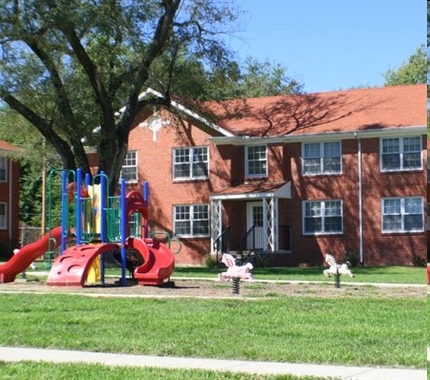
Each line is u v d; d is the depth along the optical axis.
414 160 37.72
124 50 32.78
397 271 32.09
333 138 39.06
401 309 15.45
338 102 42.03
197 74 35.09
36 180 60.53
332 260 21.64
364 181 38.53
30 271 30.73
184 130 41.44
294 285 22.31
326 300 17.19
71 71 34.78
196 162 41.28
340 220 38.88
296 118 41.41
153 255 22.58
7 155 47.91
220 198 39.44
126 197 23.30
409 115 38.56
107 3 29.23
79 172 23.44
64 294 19.12
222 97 39.47
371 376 8.77
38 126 33.31
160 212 41.81
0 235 49.38
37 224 59.56
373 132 37.97
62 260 22.48
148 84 36.03
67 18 28.53
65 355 10.59
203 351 10.62
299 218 39.50
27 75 31.33
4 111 37.34
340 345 11.04
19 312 15.37
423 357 9.90
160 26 32.56
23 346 11.45
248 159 40.66
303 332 12.34
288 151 40.00
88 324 13.53
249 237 39.47
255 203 39.94
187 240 41.00
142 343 11.32
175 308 15.80
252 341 11.51
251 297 18.12
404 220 37.69
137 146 42.62
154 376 8.87
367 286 21.91
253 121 42.31
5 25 29.14
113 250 22.95
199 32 34.47
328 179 39.16
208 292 19.73
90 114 34.06
